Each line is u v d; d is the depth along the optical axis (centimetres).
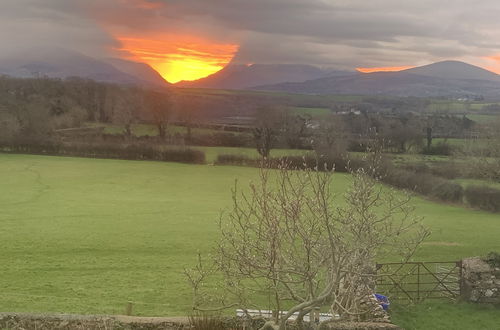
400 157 7362
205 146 10156
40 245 3269
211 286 2388
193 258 3056
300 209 956
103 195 5853
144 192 6206
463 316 2011
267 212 905
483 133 4684
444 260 3142
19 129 9819
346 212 1050
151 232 3834
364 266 959
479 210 5547
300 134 8931
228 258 1040
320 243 964
